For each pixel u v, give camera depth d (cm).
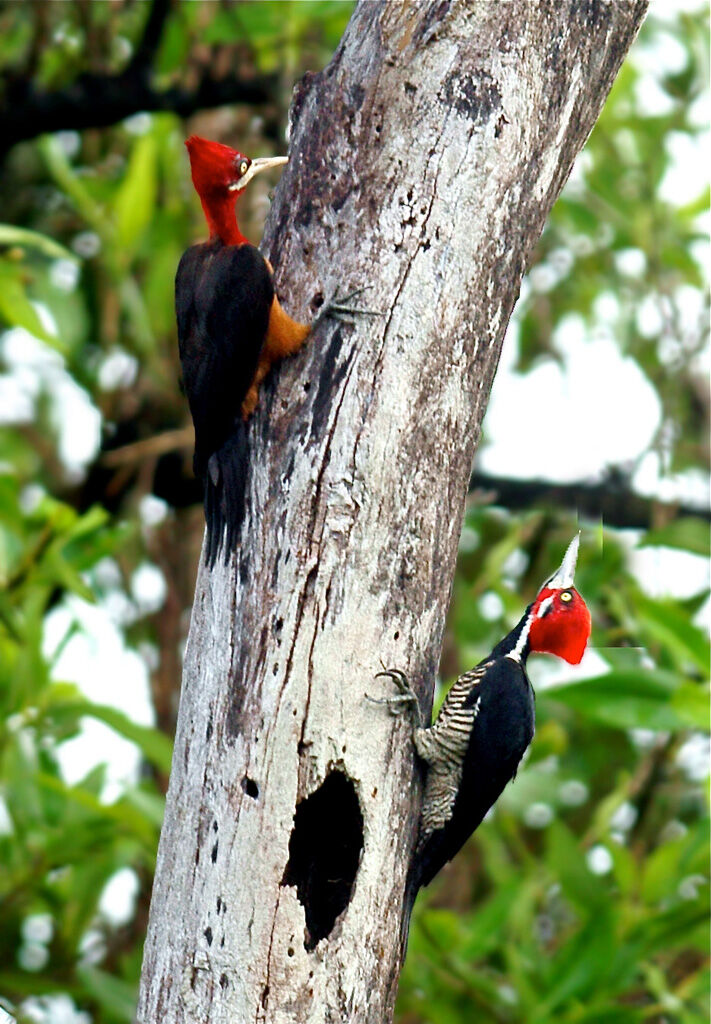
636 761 1327
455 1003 1090
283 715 716
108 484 1391
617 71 849
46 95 1295
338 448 741
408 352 755
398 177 773
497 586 1267
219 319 773
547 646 901
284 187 810
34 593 1112
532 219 804
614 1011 1005
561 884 1078
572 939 1045
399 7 792
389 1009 738
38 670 1090
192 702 737
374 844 731
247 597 734
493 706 841
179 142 1412
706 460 1442
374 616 737
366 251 766
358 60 795
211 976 698
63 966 1146
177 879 717
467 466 778
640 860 1220
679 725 978
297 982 700
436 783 798
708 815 1082
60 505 1155
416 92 780
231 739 719
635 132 1452
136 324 1305
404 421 750
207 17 1333
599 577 1267
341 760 723
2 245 1302
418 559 752
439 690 1178
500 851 1192
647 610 1013
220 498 757
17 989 1077
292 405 757
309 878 727
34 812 1073
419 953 1088
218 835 710
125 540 1309
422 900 1198
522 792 1177
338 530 734
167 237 1348
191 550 1383
